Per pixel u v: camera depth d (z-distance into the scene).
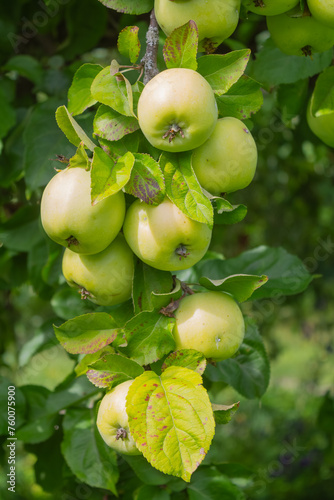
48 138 1.23
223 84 0.90
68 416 1.12
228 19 0.93
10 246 1.33
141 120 0.87
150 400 0.85
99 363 0.88
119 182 0.86
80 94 0.95
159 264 0.89
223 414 0.88
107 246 0.90
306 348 5.23
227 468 1.15
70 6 1.38
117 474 1.08
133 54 0.92
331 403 1.77
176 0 0.92
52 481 1.22
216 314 0.89
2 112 1.28
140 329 0.89
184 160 0.89
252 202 2.58
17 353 1.83
